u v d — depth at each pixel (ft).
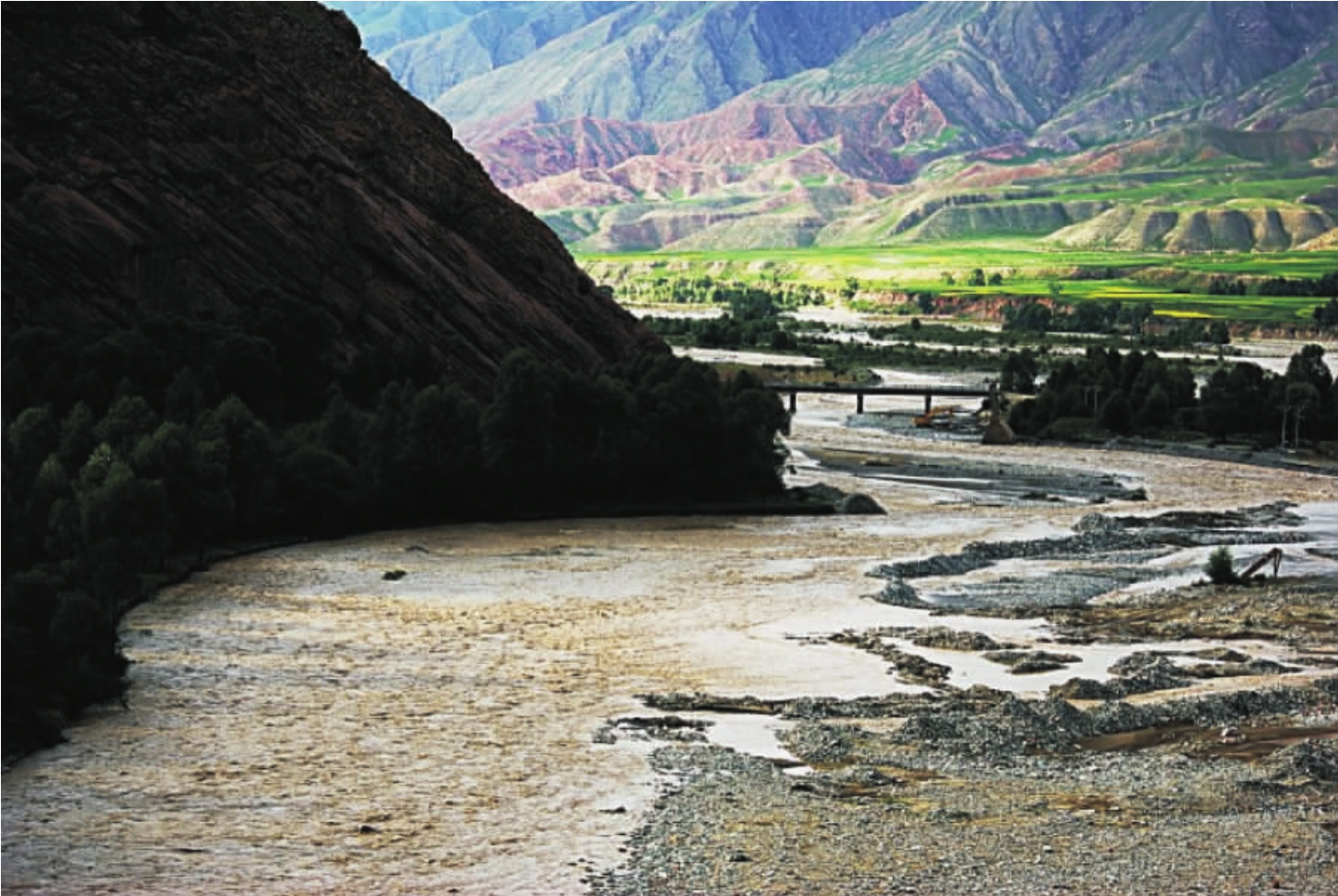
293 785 201.57
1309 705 257.34
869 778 209.15
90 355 467.93
